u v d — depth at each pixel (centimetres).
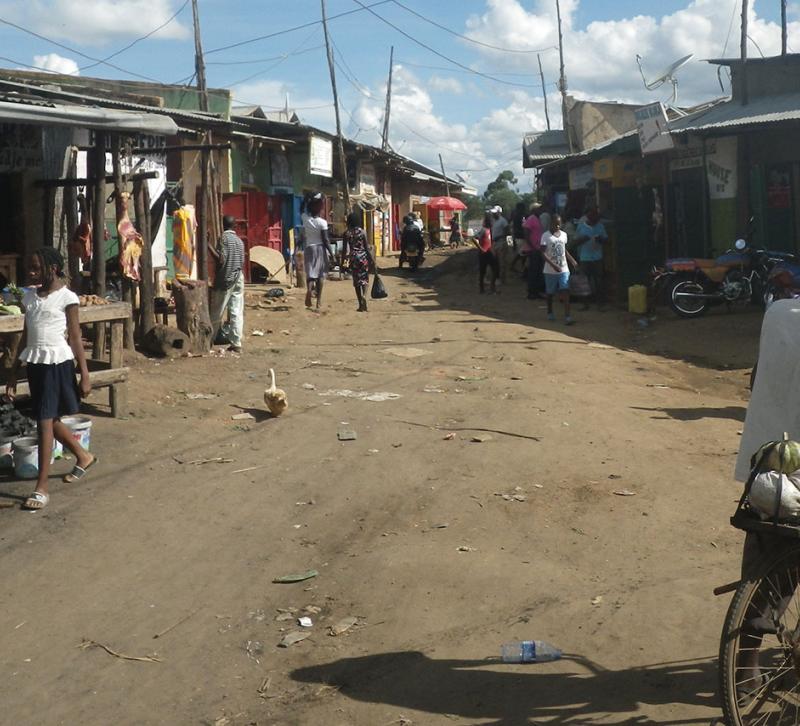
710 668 436
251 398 1011
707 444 843
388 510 680
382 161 3759
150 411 937
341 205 3391
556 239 1683
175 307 1298
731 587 380
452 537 623
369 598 539
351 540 628
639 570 560
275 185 2700
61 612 529
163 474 757
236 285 1281
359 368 1209
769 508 354
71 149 1283
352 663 468
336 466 780
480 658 462
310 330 1584
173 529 646
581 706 412
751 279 1662
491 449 820
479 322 1686
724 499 685
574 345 1441
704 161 1884
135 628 511
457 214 5131
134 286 1251
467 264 3334
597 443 839
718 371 1270
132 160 1512
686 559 574
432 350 1375
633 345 1487
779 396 396
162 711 432
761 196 1872
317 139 2702
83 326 1178
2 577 571
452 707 420
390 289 2398
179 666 471
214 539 630
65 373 691
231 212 2461
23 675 464
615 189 2053
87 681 458
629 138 1997
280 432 882
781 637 368
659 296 1811
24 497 700
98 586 561
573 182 2966
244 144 2375
